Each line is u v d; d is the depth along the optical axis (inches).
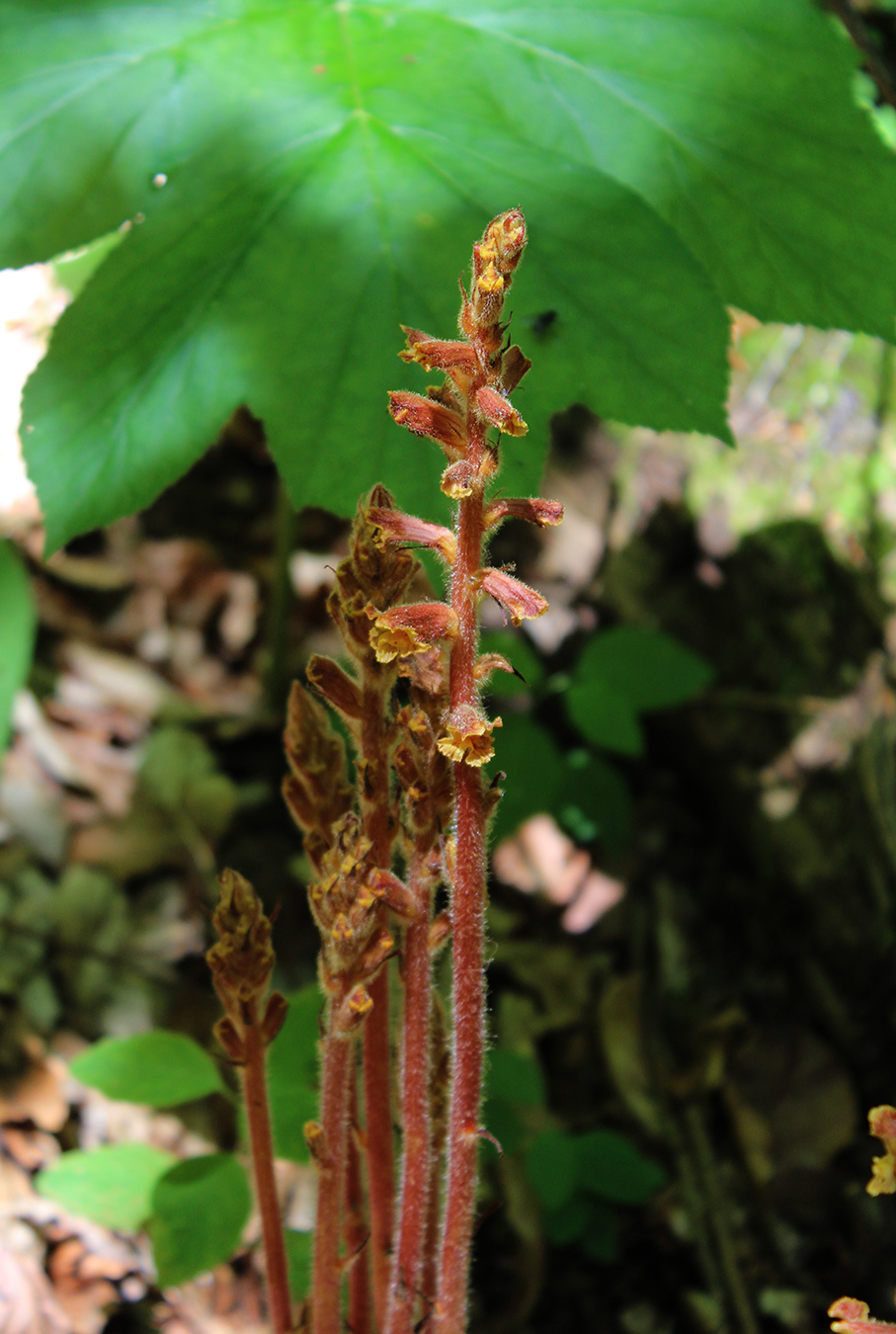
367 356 26.6
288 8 29.4
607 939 56.1
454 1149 21.4
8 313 56.4
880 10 65.4
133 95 28.3
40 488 27.0
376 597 22.3
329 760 23.9
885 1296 44.1
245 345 26.8
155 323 27.2
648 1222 45.9
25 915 47.3
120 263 27.8
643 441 66.3
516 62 28.8
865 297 27.7
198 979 49.0
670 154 28.2
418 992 22.1
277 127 28.1
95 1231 40.0
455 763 20.7
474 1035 21.2
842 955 52.3
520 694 51.6
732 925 55.9
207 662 60.8
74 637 57.9
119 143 28.1
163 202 27.9
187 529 63.8
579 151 28.4
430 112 28.2
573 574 65.7
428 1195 23.4
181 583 61.9
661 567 62.8
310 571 64.9
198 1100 44.8
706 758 58.8
